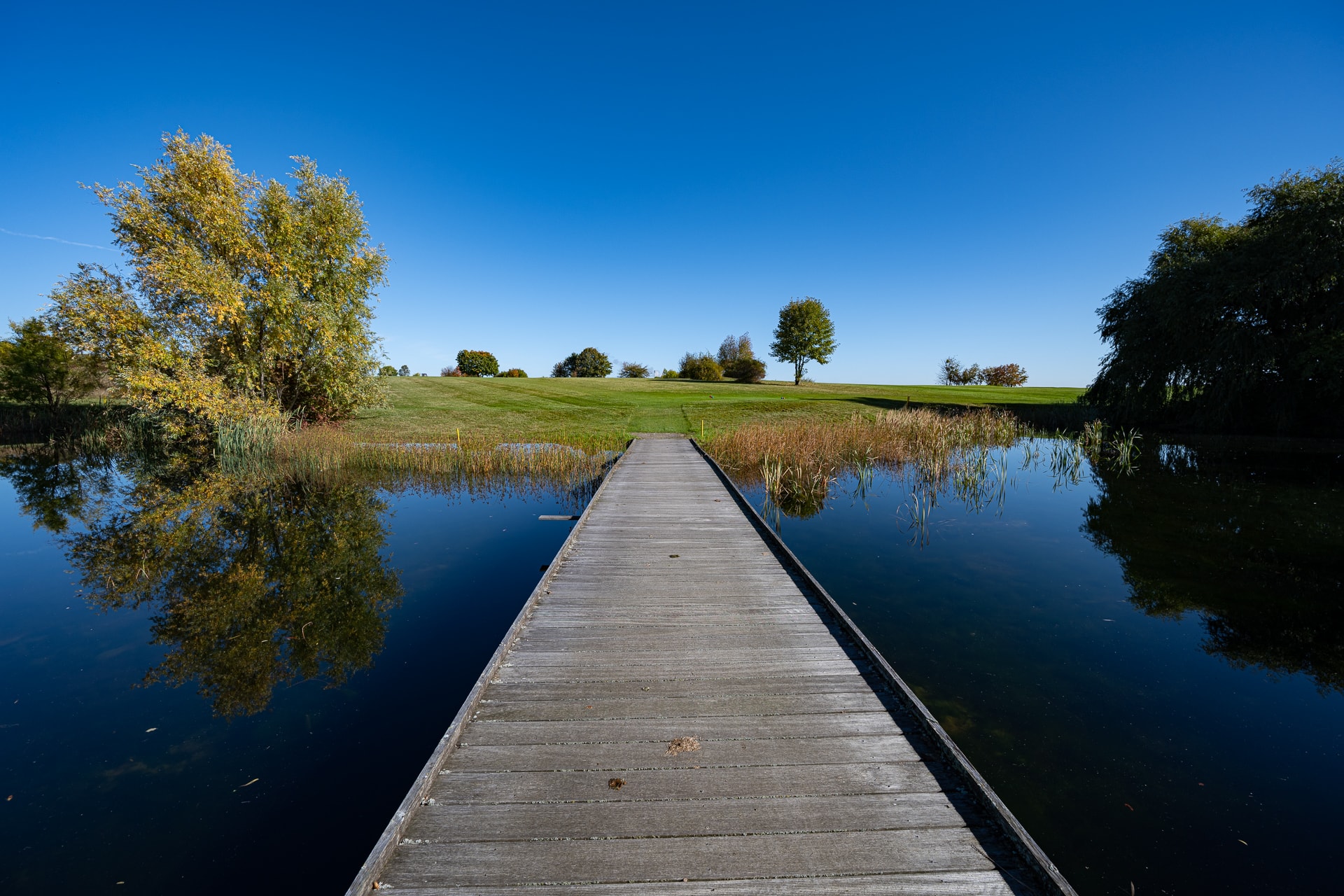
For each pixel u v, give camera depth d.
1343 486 10.77
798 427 16.89
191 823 2.78
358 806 2.89
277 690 4.07
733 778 2.44
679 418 21.81
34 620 5.44
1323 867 2.46
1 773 3.18
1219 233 18.27
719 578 5.08
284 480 12.15
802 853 2.05
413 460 13.36
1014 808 2.81
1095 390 19.94
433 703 3.88
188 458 14.91
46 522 9.09
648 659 3.55
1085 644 4.56
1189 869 2.47
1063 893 1.80
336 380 17.34
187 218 15.11
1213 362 16.25
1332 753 3.24
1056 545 7.22
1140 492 10.30
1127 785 2.98
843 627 3.96
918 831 2.15
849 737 2.75
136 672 4.38
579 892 1.89
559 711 2.96
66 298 13.82
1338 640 4.62
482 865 1.99
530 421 21.00
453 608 5.58
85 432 17.97
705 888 1.91
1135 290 18.72
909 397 28.98
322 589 6.10
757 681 3.28
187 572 6.73
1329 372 14.84
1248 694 3.85
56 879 2.45
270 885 2.42
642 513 7.54
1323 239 14.66
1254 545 7.26
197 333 15.09
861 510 9.08
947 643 4.56
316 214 16.67
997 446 15.90
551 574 5.09
